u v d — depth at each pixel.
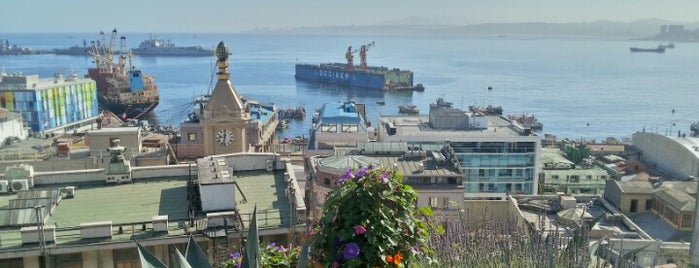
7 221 33.47
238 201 37.91
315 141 111.06
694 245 37.31
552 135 193.38
